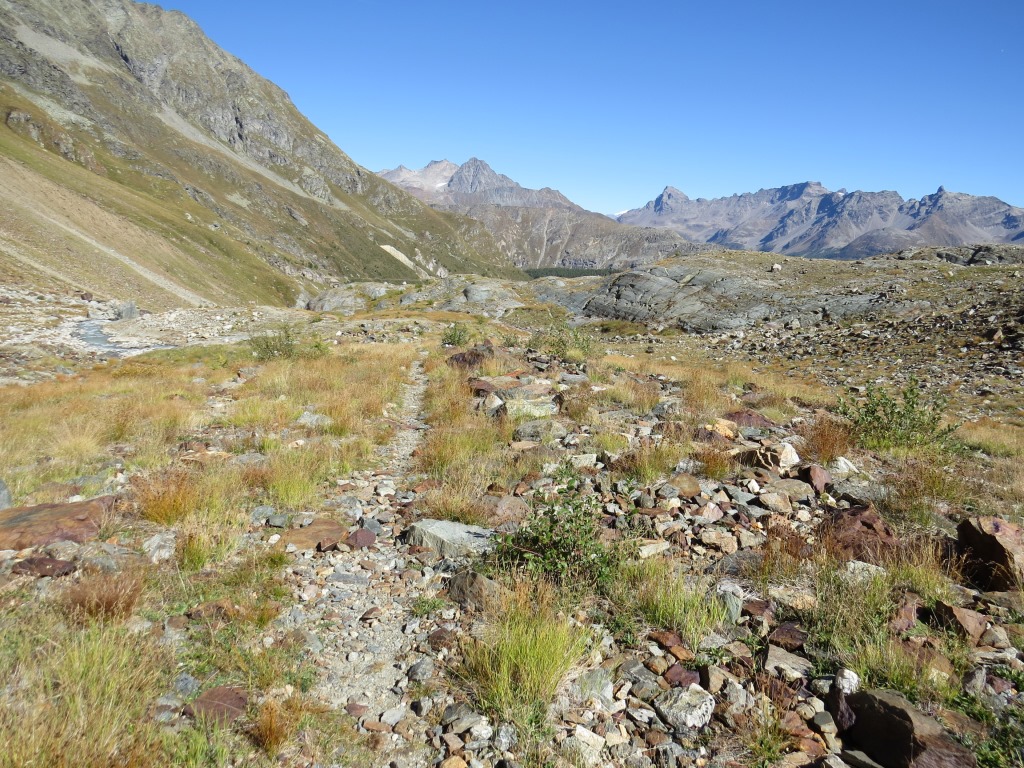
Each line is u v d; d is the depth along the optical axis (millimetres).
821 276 50125
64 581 5070
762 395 16281
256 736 3502
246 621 4715
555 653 4176
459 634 4738
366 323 41938
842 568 5770
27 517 6301
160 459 9367
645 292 54344
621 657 4500
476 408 14070
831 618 4793
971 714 3738
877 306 38656
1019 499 8320
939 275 43281
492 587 5246
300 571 5820
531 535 6125
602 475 8617
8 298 46094
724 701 3941
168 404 13812
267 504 7562
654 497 7805
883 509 7664
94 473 8781
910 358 26766
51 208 106688
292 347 26625
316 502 7746
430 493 8031
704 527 6758
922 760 3252
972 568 5688
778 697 3930
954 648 4406
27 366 24172
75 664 3643
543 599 5047
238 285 170875
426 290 68250
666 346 39188
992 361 23797
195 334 39062
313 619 4953
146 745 3232
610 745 3592
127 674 3771
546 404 13594
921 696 3859
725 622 4938
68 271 77438
